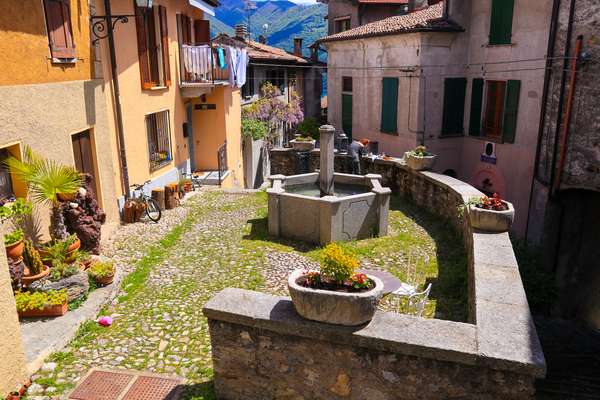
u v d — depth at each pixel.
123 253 8.64
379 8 25.50
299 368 4.12
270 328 4.06
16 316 4.62
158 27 12.53
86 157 9.03
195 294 6.94
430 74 16.62
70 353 5.35
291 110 23.22
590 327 10.42
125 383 4.82
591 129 11.25
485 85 16.11
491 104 16.09
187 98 15.69
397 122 18.09
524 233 14.72
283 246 8.94
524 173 14.60
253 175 20.56
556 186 12.08
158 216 10.70
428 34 16.17
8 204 6.41
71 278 6.26
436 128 17.16
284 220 9.40
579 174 11.63
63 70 8.05
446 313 6.20
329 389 4.09
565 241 12.65
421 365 3.77
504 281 5.07
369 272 6.86
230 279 7.45
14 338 4.58
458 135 17.42
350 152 13.81
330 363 4.01
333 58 21.80
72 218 7.66
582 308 12.05
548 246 12.66
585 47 11.17
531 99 14.08
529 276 9.33
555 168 12.16
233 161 17.69
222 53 15.78
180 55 14.36
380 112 19.09
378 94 19.08
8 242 6.04
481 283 5.01
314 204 8.83
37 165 6.91
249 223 10.49
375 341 3.78
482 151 16.42
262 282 7.30
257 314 4.10
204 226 10.37
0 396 4.39
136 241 9.32
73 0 8.37
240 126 18.94
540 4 13.51
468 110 17.09
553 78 12.23
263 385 4.30
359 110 20.50
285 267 7.89
